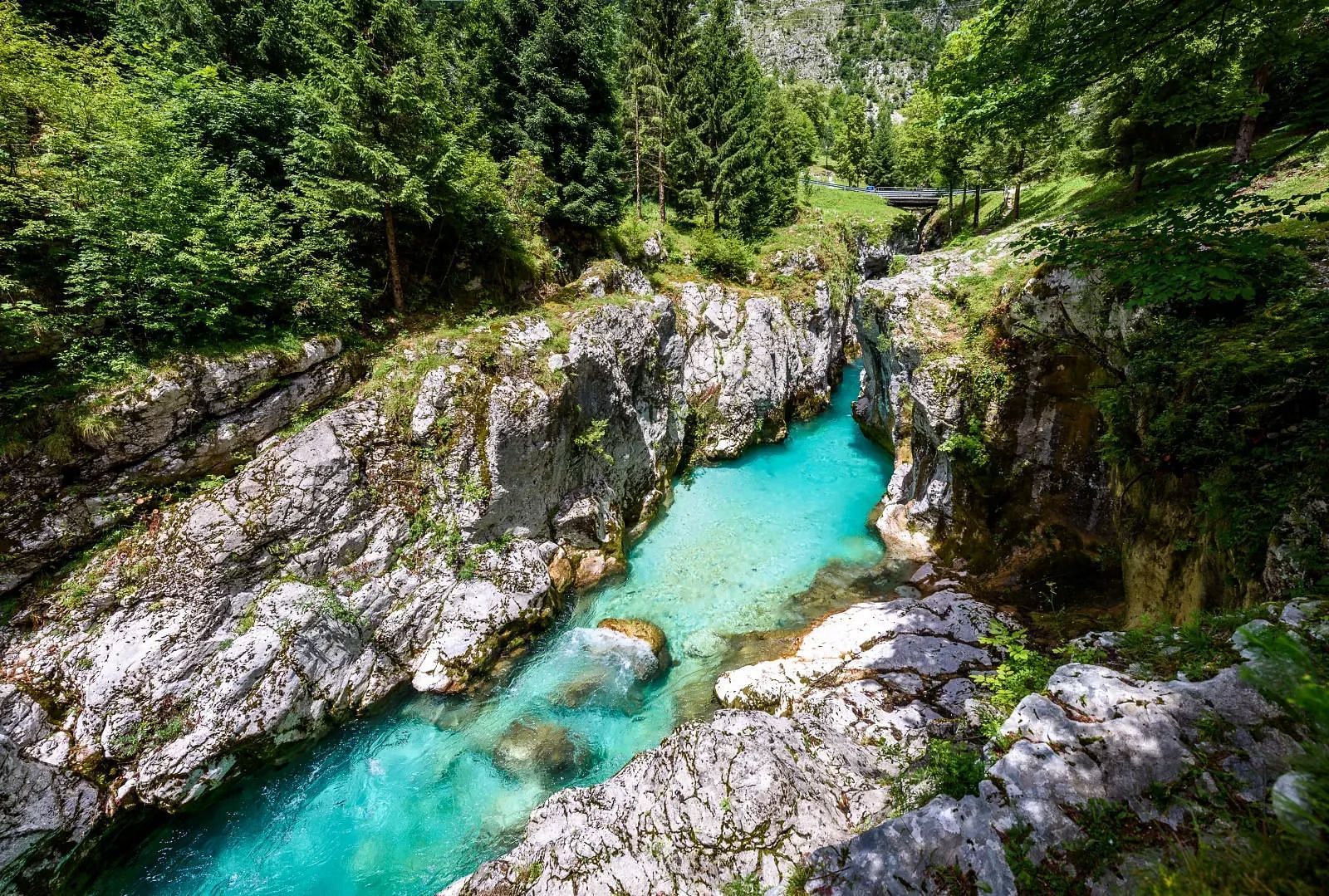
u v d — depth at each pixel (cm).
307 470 1170
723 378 2503
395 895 858
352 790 1021
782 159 3662
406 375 1379
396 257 1562
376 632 1207
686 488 2236
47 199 1005
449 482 1351
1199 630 511
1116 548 1279
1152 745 401
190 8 1431
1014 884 367
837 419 2947
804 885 441
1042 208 2567
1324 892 256
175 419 1075
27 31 1196
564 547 1616
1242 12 616
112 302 1035
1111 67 664
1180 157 1664
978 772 496
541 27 1898
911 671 1084
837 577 1609
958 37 1683
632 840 736
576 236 2291
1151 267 549
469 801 995
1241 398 707
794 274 3092
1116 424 1052
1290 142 1392
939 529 1658
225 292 1159
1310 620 434
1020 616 1251
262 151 1426
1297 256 734
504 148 2086
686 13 3161
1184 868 319
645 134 2906
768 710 1090
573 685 1241
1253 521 648
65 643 921
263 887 877
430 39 1652
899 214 4491
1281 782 284
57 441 958
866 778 814
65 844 839
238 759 995
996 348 1487
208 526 1055
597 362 1700
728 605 1530
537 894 702
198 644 998
